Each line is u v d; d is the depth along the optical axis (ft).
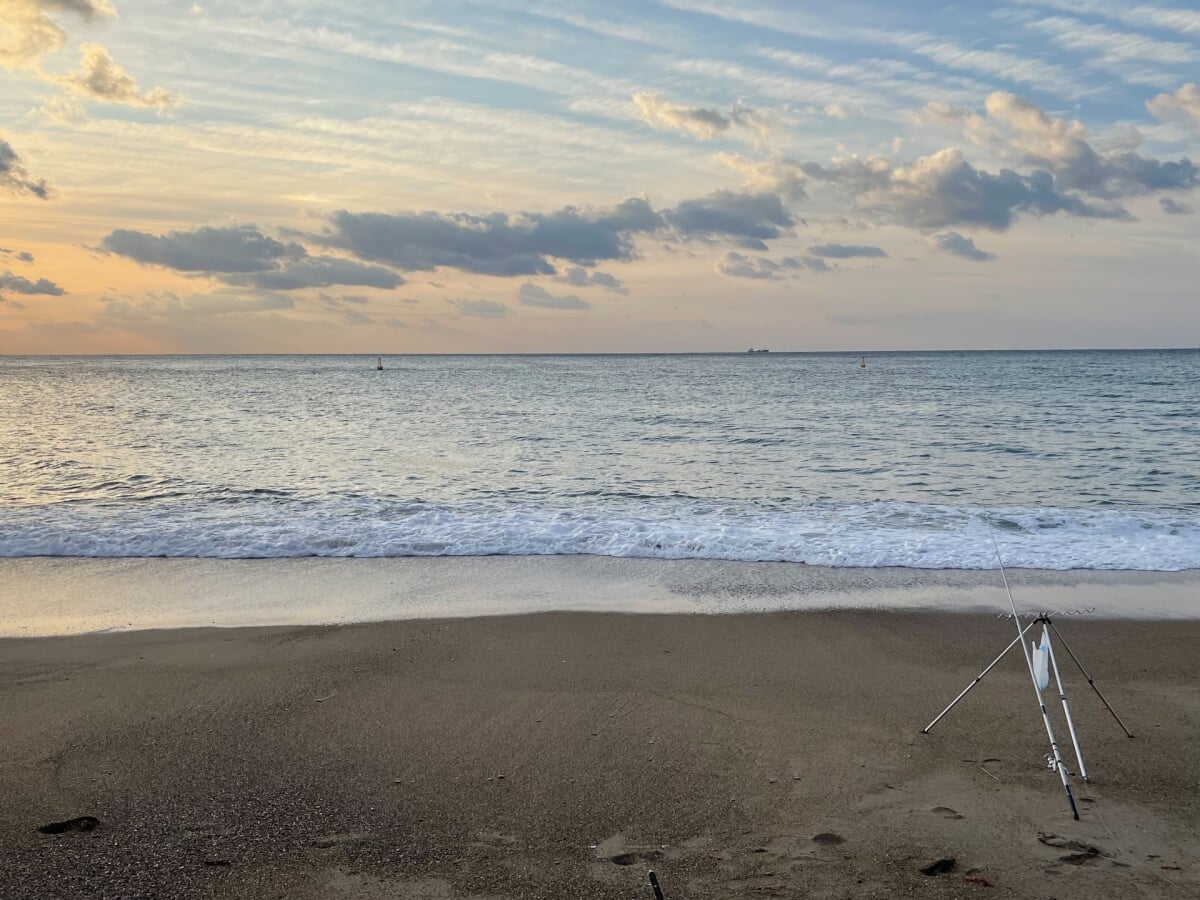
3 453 62.69
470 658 21.56
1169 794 14.06
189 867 11.96
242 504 43.55
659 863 12.10
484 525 37.70
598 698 18.84
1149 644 22.61
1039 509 42.37
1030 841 12.58
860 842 12.62
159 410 107.14
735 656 21.76
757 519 40.06
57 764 15.46
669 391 155.94
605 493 48.32
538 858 12.25
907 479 53.52
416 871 11.89
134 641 22.88
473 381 208.64
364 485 50.78
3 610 25.98
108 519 38.83
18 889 11.33
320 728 17.16
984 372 236.22
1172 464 57.77
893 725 17.26
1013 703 18.42
